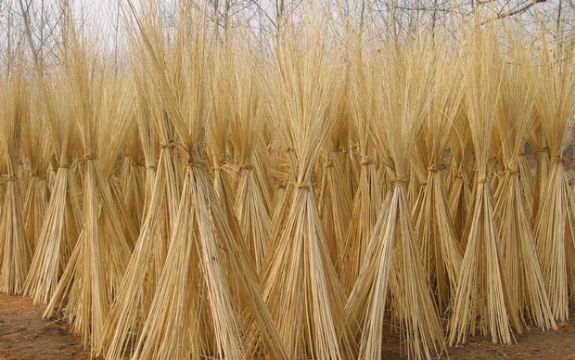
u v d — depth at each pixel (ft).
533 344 10.98
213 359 9.09
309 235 9.18
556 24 13.01
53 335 11.77
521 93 11.97
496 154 12.66
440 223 11.71
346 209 12.45
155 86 8.73
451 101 11.46
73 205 14.12
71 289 12.67
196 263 8.77
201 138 8.83
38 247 14.82
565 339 11.19
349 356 9.41
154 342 8.77
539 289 11.93
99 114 11.65
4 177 16.11
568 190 12.81
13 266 15.57
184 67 8.73
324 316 8.99
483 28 11.66
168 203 9.28
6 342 11.27
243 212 11.35
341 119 12.19
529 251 11.94
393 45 10.46
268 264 10.27
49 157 16.46
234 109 11.10
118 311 9.96
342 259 11.53
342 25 10.76
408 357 10.02
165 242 9.43
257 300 8.87
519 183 12.14
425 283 10.33
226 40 10.59
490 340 11.19
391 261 9.71
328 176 12.10
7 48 15.88
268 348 8.91
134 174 13.92
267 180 13.98
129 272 9.80
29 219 16.43
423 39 11.21
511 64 12.16
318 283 9.05
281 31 9.61
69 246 14.23
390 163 10.03
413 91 9.96
